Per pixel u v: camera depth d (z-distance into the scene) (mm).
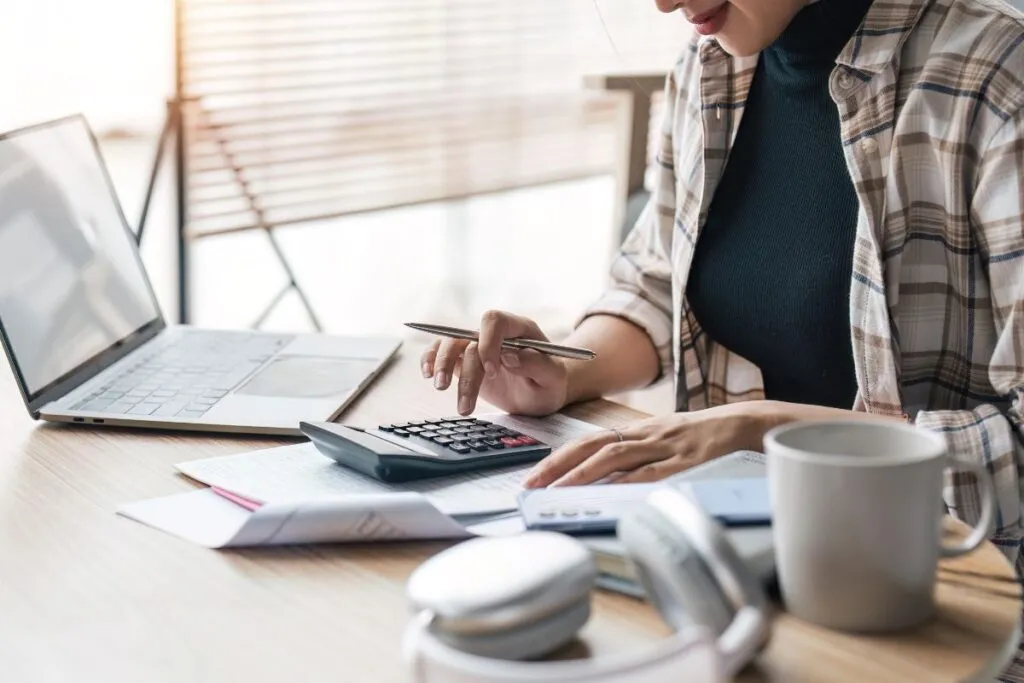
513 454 888
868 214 1095
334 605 658
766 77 1233
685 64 1350
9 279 1037
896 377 1101
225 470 869
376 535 734
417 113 2922
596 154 3281
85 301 1166
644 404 2361
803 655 588
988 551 716
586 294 3355
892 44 1088
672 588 565
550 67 3115
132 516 792
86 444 959
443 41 2932
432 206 3096
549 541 621
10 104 2227
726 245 1264
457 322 3102
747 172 1251
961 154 1046
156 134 2455
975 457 896
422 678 511
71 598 670
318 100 2744
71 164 1253
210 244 2771
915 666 577
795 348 1225
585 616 605
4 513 803
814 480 593
